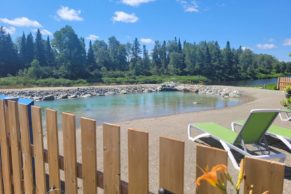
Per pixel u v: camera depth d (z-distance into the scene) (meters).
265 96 17.72
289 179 3.57
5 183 2.60
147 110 13.92
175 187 1.37
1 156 2.59
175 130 6.84
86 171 1.84
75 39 59.97
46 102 18.53
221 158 1.20
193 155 4.56
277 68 91.38
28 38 62.47
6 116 2.44
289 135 4.66
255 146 4.81
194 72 73.25
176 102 17.89
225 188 1.13
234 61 78.94
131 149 1.55
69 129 1.92
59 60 59.41
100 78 57.81
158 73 72.56
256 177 1.14
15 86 38.12
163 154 1.42
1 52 57.94
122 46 75.00
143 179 1.51
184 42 83.44
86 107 15.38
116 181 1.66
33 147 2.22
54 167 2.07
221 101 18.09
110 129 1.65
